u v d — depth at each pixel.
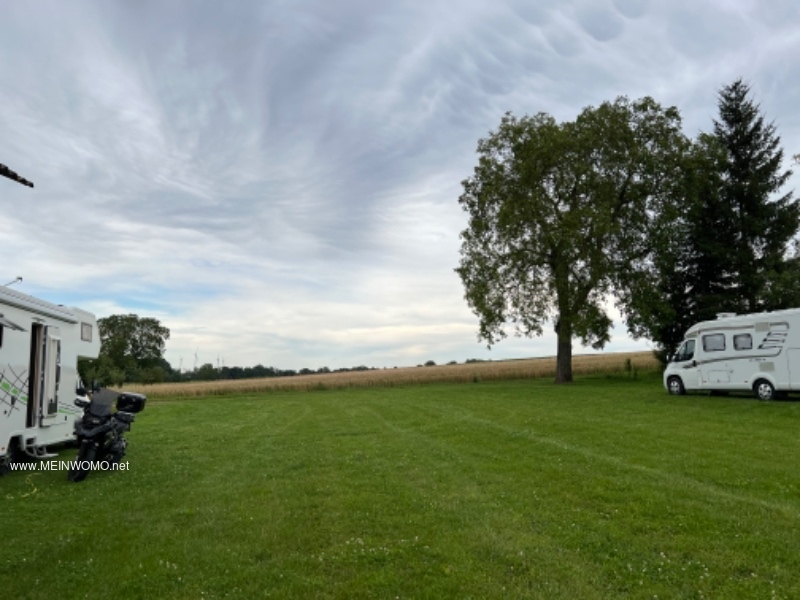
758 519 6.36
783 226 29.98
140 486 8.95
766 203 30.14
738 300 30.97
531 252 31.44
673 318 30.83
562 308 31.41
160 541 6.16
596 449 10.88
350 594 4.75
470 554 5.57
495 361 100.81
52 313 11.91
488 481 8.60
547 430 13.52
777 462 9.34
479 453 10.93
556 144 29.17
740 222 30.22
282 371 104.00
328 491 8.26
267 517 6.96
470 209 32.97
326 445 12.81
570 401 21.05
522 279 31.08
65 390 12.61
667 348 33.50
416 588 4.83
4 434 9.97
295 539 6.13
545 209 30.16
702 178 30.19
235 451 12.34
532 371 44.50
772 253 30.00
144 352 89.06
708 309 30.83
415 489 8.23
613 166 30.12
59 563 5.56
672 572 5.03
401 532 6.29
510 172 31.12
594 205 29.61
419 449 11.70
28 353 10.85
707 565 5.16
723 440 11.53
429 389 34.75
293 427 16.77
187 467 10.50
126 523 6.91
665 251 30.16
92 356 14.42
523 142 30.92
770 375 18.28
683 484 7.99
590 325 29.55
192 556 5.66
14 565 5.55
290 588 4.87
